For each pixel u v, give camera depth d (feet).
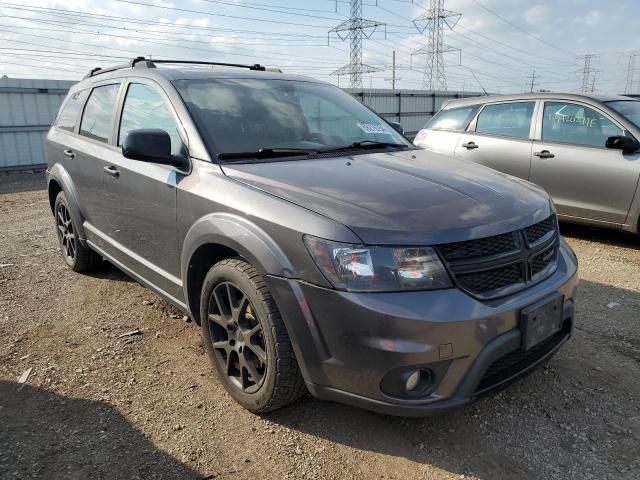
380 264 7.36
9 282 15.97
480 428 8.94
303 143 11.09
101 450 8.32
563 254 9.49
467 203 8.34
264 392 8.68
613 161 18.67
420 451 8.38
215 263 9.92
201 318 9.98
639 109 19.93
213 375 10.57
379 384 7.41
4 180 46.44
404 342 7.18
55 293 14.99
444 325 7.21
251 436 8.70
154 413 9.29
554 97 20.88
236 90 11.75
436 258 7.47
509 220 8.23
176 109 10.79
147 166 11.22
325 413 9.32
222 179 9.39
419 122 97.14
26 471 7.82
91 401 9.64
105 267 17.11
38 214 27.94
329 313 7.55
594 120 19.58
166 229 10.69
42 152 54.29
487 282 7.85
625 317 13.23
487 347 7.58
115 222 12.89
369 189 8.62
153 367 10.87
